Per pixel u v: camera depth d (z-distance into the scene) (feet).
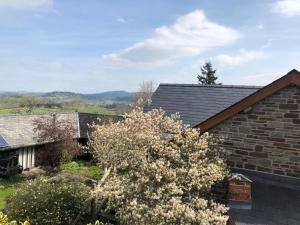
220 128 35.63
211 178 31.22
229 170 34.14
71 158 84.12
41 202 41.22
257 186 31.22
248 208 27.45
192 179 31.27
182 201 30.30
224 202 33.65
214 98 56.59
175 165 34.63
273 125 32.30
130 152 39.78
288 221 25.18
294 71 30.53
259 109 33.09
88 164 83.66
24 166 78.23
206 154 35.53
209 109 54.44
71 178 54.44
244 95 54.60
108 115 93.76
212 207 29.76
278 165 32.07
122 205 32.27
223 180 33.99
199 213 27.78
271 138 32.42
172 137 38.09
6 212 41.68
